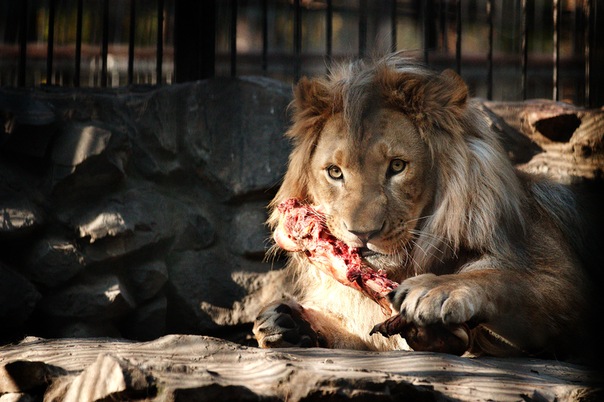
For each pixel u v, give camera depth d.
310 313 8.63
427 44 13.81
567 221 9.79
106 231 11.12
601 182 12.20
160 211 11.72
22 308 10.56
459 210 8.52
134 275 11.43
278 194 9.49
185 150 12.22
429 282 7.34
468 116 9.02
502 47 19.41
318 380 5.47
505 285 7.64
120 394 5.41
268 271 12.00
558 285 8.41
